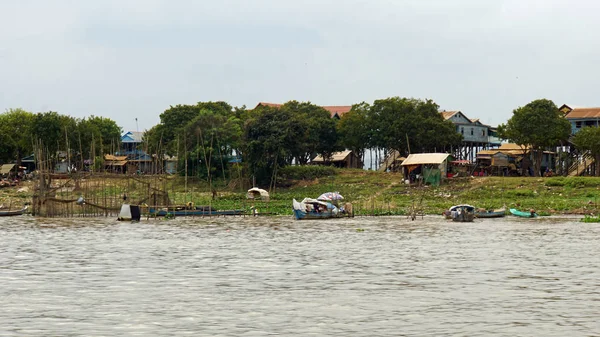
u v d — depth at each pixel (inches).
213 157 7805.1
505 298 2401.6
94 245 3949.3
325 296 2443.4
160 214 6058.1
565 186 6988.2
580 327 2011.6
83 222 5585.6
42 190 6176.2
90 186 7509.8
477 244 3973.9
